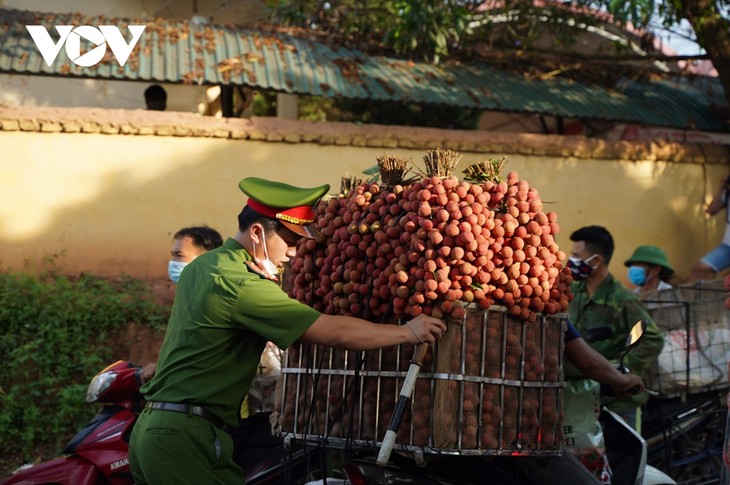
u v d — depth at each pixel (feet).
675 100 32.22
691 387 17.99
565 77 32.04
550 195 29.19
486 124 41.52
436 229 10.87
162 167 26.53
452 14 28.71
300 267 12.48
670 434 18.29
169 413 11.37
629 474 14.49
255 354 11.74
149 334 24.47
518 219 11.36
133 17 36.70
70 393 22.38
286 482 12.48
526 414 11.37
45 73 25.20
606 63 33.12
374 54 30.42
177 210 26.58
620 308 17.07
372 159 27.61
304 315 11.13
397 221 11.27
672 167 30.60
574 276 17.33
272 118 27.17
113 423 15.11
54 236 25.88
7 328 23.43
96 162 26.21
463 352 10.92
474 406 10.94
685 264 30.68
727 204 29.71
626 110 30.48
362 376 11.48
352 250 11.65
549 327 11.75
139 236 26.35
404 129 27.78
